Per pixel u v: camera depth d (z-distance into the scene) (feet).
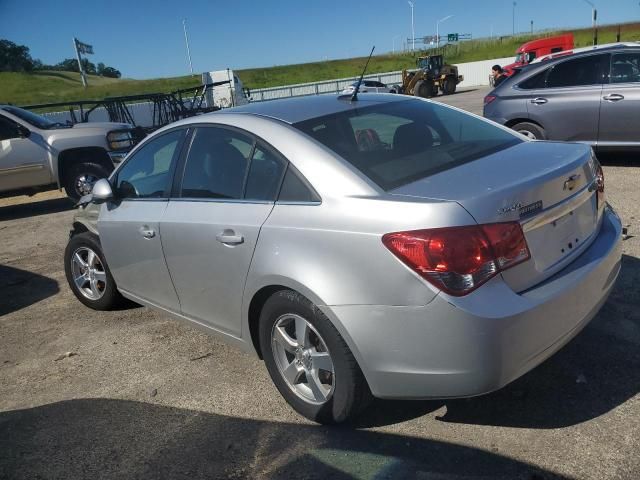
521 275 8.43
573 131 25.90
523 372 8.45
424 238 8.00
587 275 9.09
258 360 12.53
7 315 16.85
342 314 8.68
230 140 11.19
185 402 11.16
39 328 15.61
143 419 10.74
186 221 11.38
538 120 26.63
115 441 10.15
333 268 8.78
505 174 9.05
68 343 14.44
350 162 9.50
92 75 302.66
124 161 14.14
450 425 9.57
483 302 7.94
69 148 32.42
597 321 12.35
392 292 8.25
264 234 9.75
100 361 13.26
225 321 11.24
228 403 10.96
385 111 11.53
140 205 13.00
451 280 7.92
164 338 14.11
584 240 9.81
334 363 9.11
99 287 15.93
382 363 8.55
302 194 9.58
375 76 147.23
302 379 10.14
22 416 11.30
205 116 12.20
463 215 8.01
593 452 8.60
